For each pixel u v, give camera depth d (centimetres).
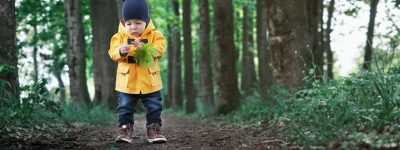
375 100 467
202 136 542
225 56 1080
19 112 520
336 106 465
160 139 475
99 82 1137
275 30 686
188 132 609
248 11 1648
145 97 479
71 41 1015
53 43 1338
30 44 1289
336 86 515
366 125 434
